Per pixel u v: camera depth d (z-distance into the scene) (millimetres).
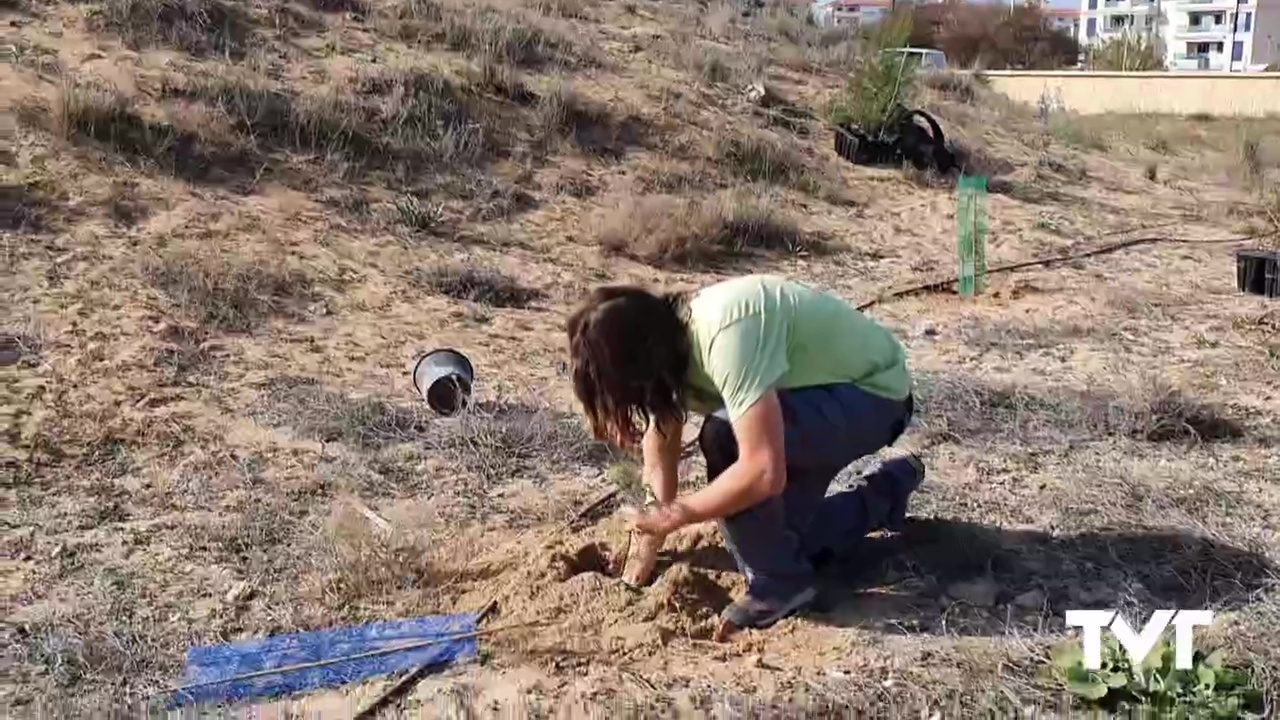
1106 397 6008
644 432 3811
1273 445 5512
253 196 8594
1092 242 11133
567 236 9328
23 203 7504
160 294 6645
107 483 4633
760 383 3363
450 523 4465
